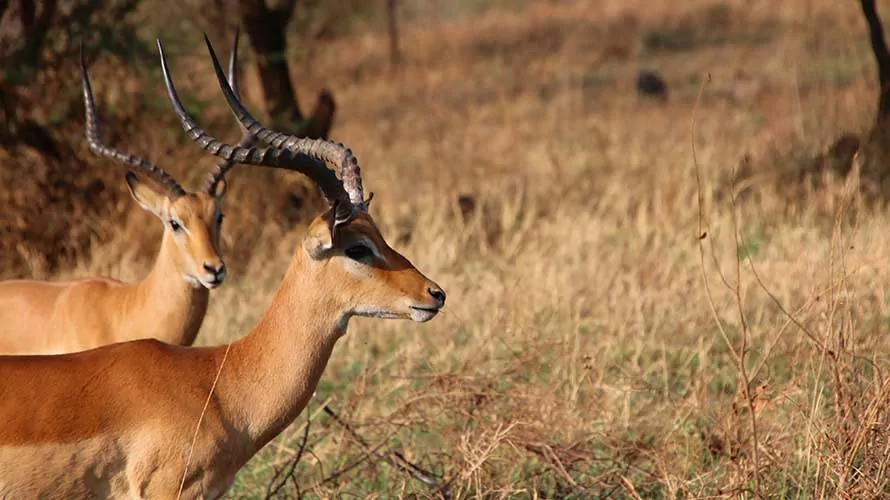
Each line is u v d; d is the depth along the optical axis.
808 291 12.05
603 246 15.54
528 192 18.88
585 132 25.11
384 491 9.34
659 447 9.62
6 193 16.50
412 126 28.06
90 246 16.61
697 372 10.95
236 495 9.69
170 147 17.31
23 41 16.84
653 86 29.34
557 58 35.91
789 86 27.67
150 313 10.67
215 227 10.88
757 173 18.03
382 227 17.23
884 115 17.73
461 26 42.38
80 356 7.50
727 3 40.25
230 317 13.74
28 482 7.18
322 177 7.59
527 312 12.56
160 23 18.83
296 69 32.44
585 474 9.36
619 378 11.00
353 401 10.50
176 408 7.41
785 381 10.87
